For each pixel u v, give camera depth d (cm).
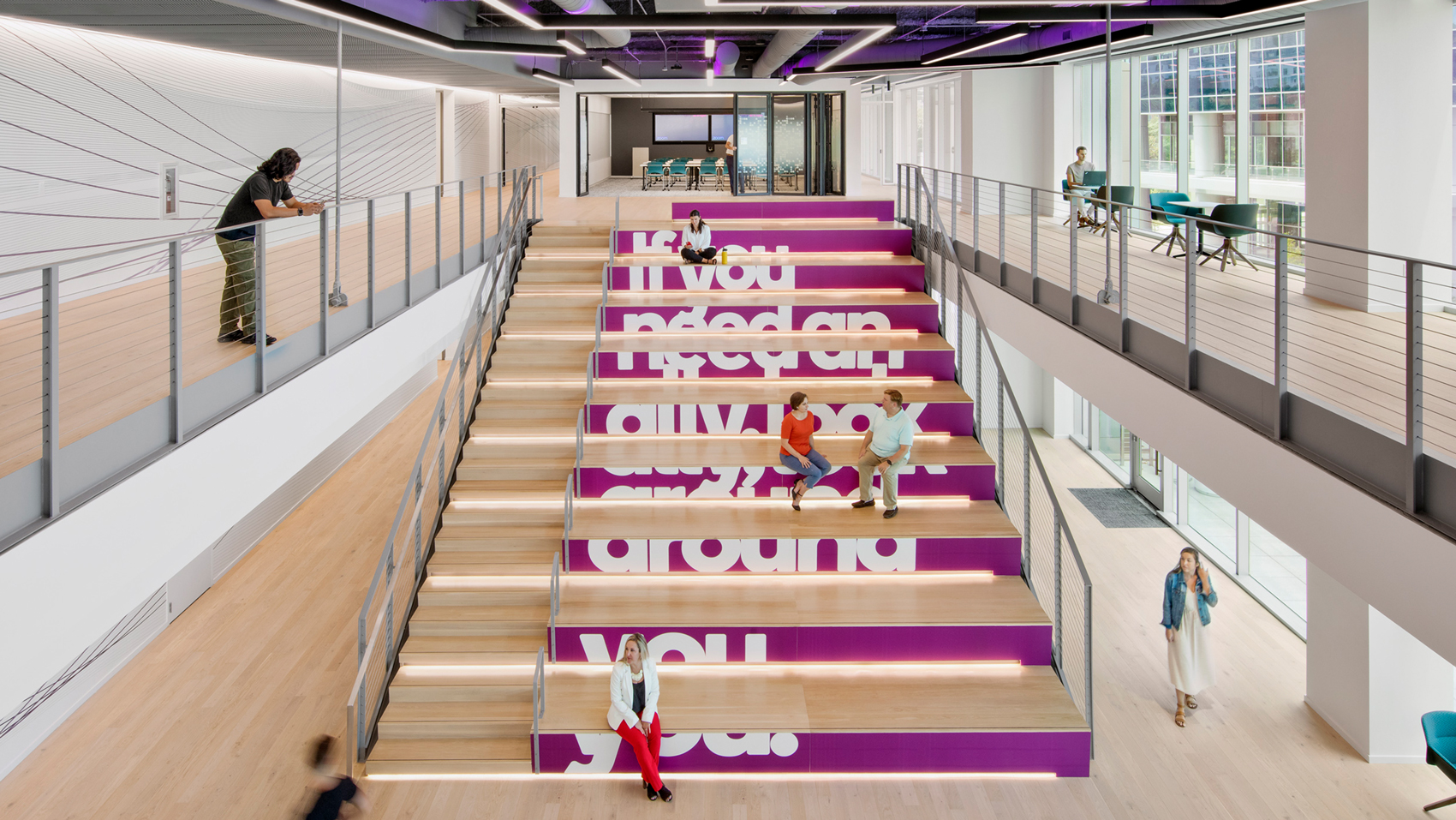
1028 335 824
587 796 578
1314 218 753
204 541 454
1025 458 707
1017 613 653
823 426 827
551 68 1527
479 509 757
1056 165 1340
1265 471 485
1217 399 535
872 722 591
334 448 1262
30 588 330
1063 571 748
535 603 689
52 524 342
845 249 1095
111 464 384
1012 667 646
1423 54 681
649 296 994
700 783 590
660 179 2139
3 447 366
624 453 796
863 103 2705
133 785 615
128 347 528
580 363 909
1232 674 762
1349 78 705
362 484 1223
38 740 661
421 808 564
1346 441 430
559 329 940
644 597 678
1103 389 675
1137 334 628
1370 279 693
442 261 862
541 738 588
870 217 1254
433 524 747
